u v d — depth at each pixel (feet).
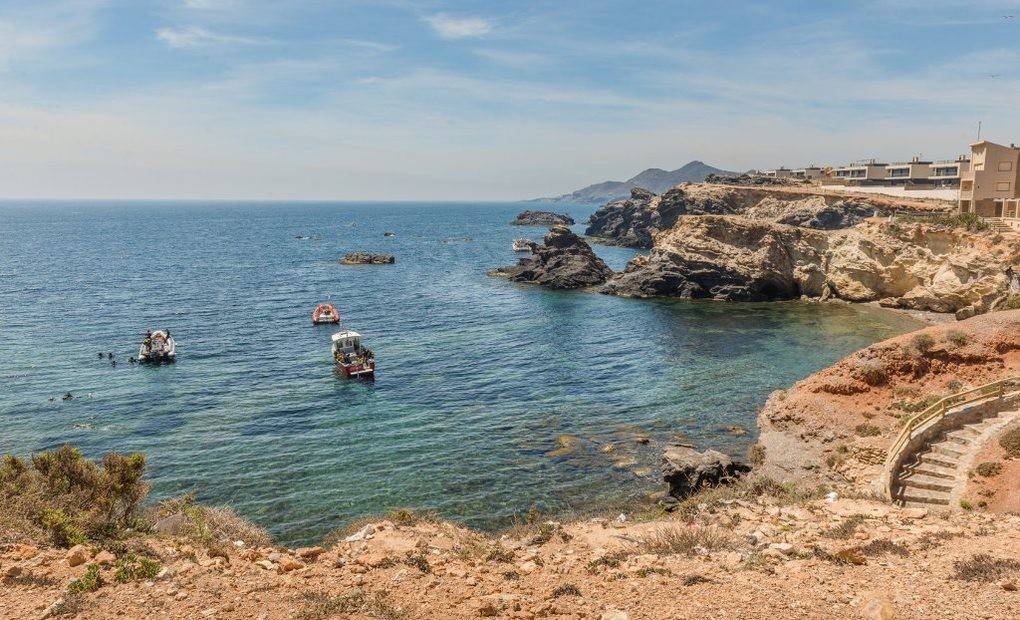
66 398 147.02
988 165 278.87
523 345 206.39
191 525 52.39
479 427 130.00
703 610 33.53
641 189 646.74
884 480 75.77
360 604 33.81
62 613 31.37
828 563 40.60
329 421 133.69
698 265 314.96
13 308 259.19
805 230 309.63
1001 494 69.21
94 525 46.06
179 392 153.79
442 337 218.18
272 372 172.96
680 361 184.24
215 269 405.80
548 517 90.17
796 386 120.98
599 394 152.76
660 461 111.55
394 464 111.14
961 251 250.98
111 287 320.70
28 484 50.70
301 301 289.94
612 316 260.01
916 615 32.07
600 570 41.93
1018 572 35.94
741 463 102.01
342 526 88.84
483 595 36.17
